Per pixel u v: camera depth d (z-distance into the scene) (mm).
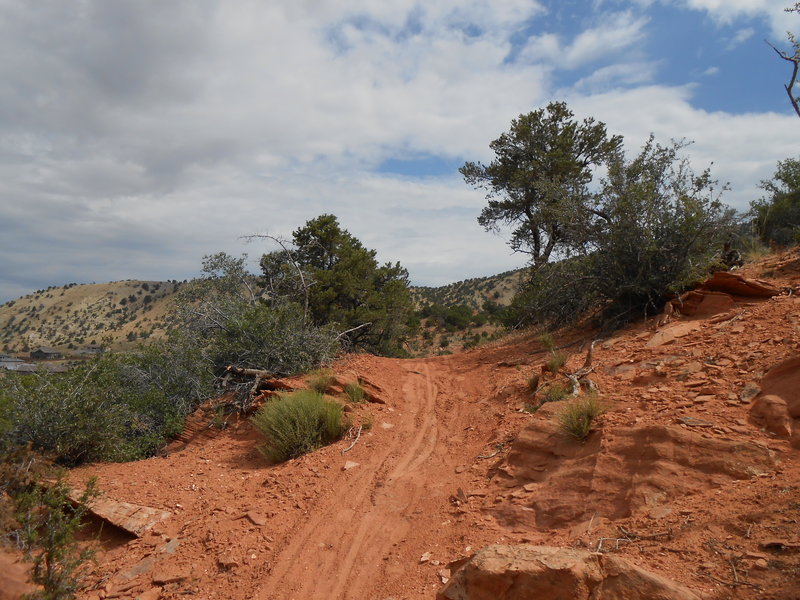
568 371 9672
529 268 17828
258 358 13711
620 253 12094
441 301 78125
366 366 14414
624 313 12172
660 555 4473
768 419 5840
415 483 7609
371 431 9977
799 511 4395
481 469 7441
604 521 5355
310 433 9633
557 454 6738
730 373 7215
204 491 8438
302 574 5953
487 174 25516
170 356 13320
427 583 5285
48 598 5062
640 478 5594
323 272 25562
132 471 9453
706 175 11648
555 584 3734
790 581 3709
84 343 89250
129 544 7133
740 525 4500
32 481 7660
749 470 5211
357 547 6320
